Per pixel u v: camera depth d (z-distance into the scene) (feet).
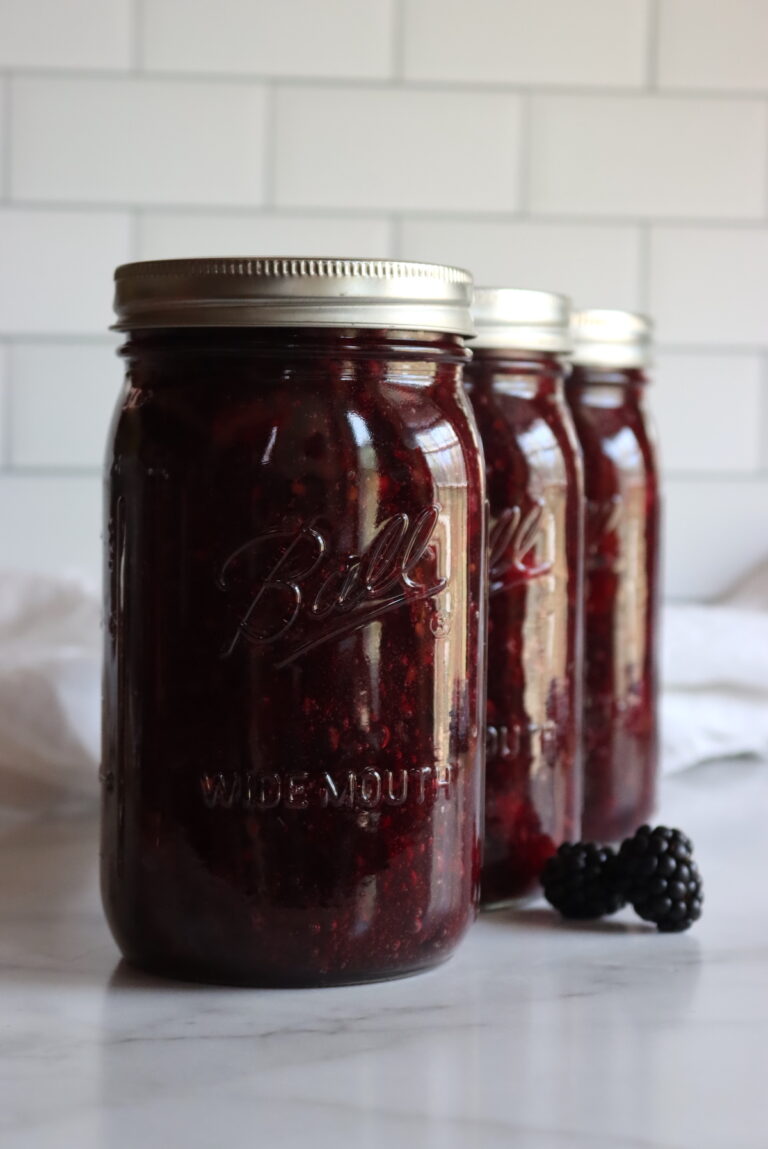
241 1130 1.54
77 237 4.46
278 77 4.47
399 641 1.90
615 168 4.61
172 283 1.82
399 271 1.84
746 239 4.67
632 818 2.83
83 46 4.41
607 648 2.79
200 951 1.93
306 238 4.53
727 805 3.25
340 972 1.94
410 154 4.53
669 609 3.93
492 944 2.21
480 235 4.58
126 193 4.46
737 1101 1.63
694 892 2.28
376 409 1.87
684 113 4.61
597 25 4.55
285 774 1.87
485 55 4.52
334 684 1.86
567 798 2.43
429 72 4.51
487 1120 1.57
